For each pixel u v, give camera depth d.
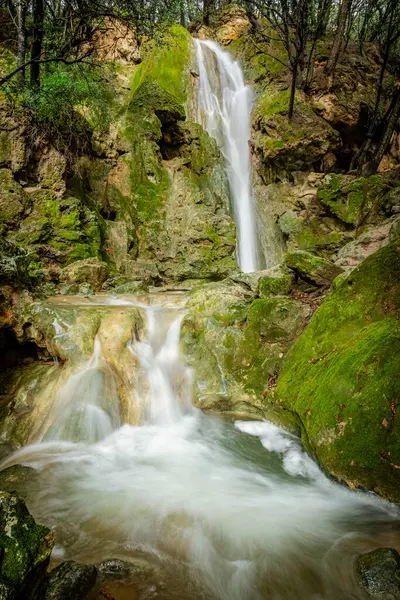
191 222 13.56
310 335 5.69
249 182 16.81
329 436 3.98
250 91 19.12
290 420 5.25
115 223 12.62
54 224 10.44
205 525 3.57
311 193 15.39
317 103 17.64
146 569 2.99
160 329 6.96
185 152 15.25
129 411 5.69
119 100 15.97
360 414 3.82
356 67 19.08
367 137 17.05
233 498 4.02
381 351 4.05
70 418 5.29
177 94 16.77
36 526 2.53
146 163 14.27
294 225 14.83
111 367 5.91
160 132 14.84
